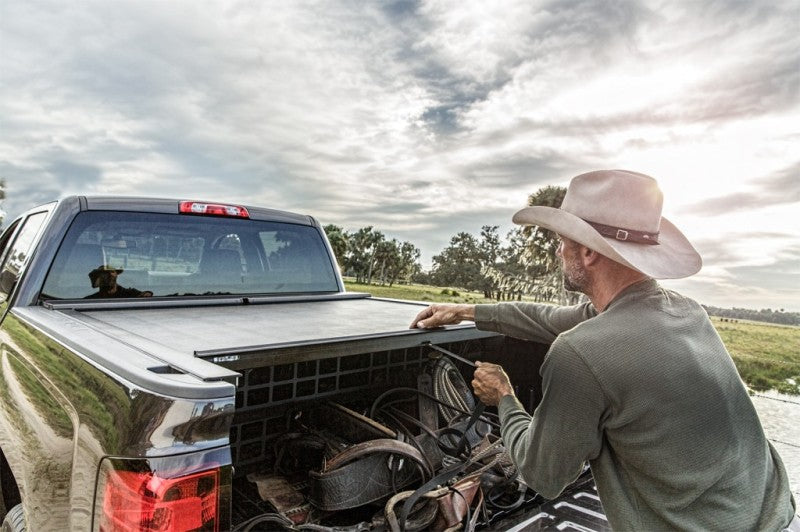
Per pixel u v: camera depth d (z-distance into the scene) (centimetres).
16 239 337
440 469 216
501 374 190
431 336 224
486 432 246
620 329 145
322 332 209
